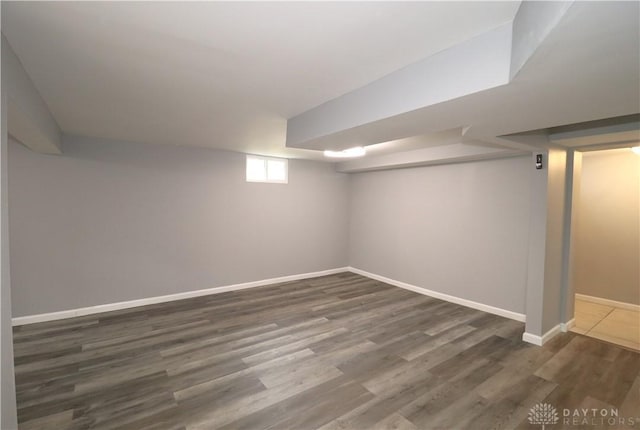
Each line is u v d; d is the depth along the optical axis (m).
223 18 1.40
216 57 1.78
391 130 2.41
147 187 4.37
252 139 4.07
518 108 1.82
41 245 3.71
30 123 2.17
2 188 1.33
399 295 5.01
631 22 0.93
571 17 0.92
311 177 6.02
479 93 1.57
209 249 4.92
